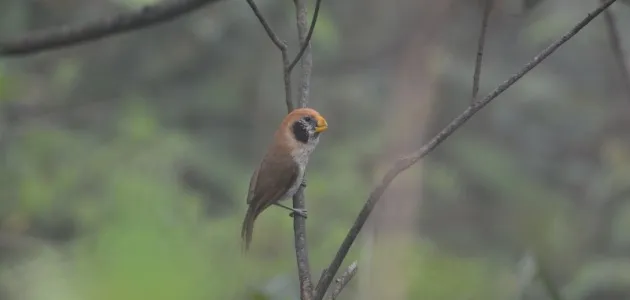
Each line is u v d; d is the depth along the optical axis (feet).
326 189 46.37
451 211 52.70
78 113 46.83
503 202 53.26
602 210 51.60
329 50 50.72
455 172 53.26
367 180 48.32
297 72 51.85
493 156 53.88
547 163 56.90
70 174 35.78
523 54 57.72
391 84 52.11
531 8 19.12
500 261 47.93
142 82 49.65
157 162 39.91
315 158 50.62
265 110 51.19
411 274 23.47
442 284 23.66
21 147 38.47
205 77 50.55
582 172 56.34
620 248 48.67
